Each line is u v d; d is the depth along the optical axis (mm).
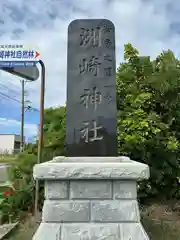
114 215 2426
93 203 2449
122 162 2777
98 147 3131
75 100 3219
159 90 5469
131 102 5406
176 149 5207
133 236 2381
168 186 5602
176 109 5566
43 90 4777
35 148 5555
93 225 2406
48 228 2383
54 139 5480
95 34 3350
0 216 4797
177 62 5711
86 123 3176
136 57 5820
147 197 5516
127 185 2482
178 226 4309
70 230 2387
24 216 4867
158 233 4031
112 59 3303
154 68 5781
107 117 3188
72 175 2420
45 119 6117
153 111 5438
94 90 3238
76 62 3289
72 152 3125
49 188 2465
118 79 5840
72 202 2447
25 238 3873
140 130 4898
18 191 5070
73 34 3350
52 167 2428
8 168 5527
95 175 2422
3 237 3928
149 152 5305
